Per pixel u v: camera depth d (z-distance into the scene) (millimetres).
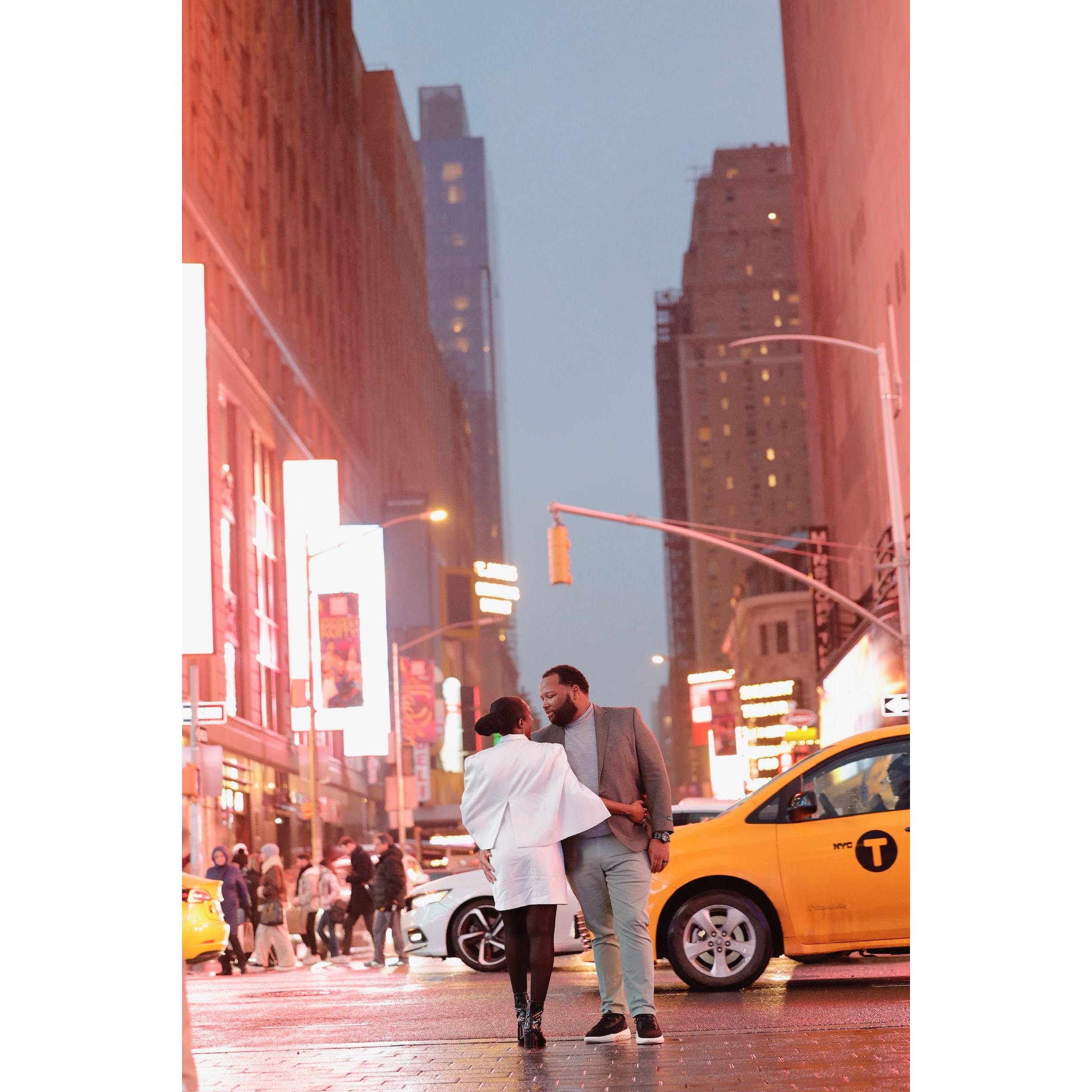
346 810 77500
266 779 57875
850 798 11062
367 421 94062
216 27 55719
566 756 7766
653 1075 6223
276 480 62969
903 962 13453
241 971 21422
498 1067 6820
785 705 87500
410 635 109688
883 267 48062
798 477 163125
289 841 61281
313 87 78688
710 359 166125
